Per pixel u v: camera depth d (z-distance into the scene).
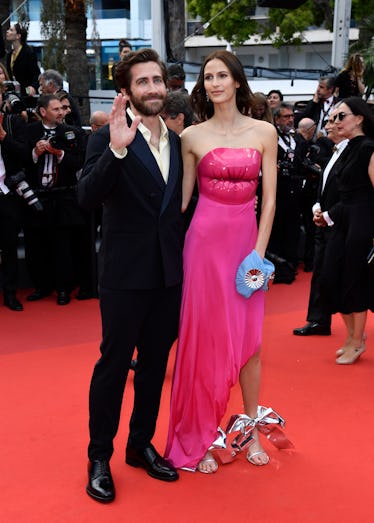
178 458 3.21
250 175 3.03
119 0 26.94
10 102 5.88
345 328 5.60
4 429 3.64
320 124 7.70
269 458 3.32
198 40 29.61
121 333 2.92
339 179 4.62
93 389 3.00
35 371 4.55
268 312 6.07
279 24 21.03
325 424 3.72
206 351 3.12
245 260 3.06
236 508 2.89
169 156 2.94
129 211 2.86
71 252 6.42
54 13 12.21
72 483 3.10
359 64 7.25
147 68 2.80
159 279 2.91
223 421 3.79
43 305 6.28
